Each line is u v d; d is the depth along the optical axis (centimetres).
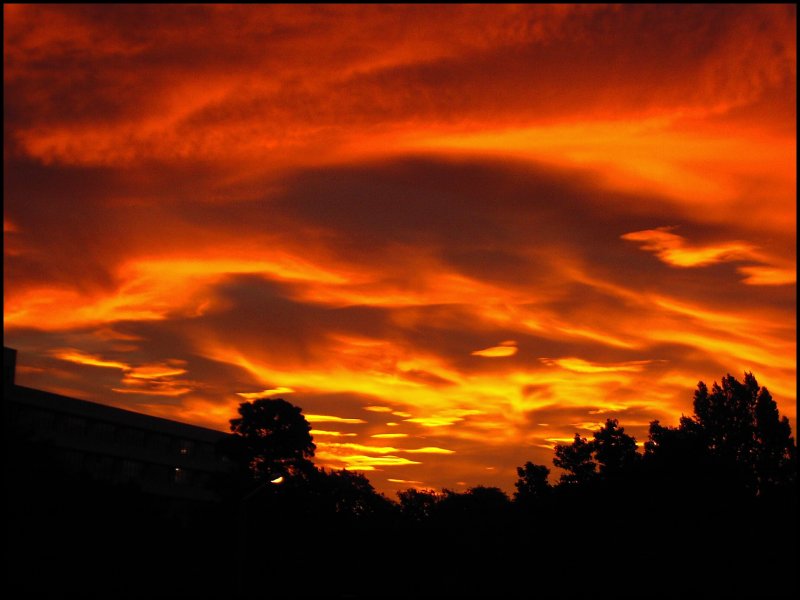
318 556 6272
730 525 5147
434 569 7288
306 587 6166
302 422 6562
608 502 5797
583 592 5769
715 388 6862
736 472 5538
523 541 6631
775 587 4862
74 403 8412
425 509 9338
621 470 5988
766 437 6588
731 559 5009
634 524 5472
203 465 9694
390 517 7838
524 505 7294
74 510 4194
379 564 7150
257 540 5869
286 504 6138
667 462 5538
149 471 9144
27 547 3928
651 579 5256
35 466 4150
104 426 8756
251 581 5666
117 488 4522
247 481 6181
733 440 6631
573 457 7231
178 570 5069
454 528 7506
